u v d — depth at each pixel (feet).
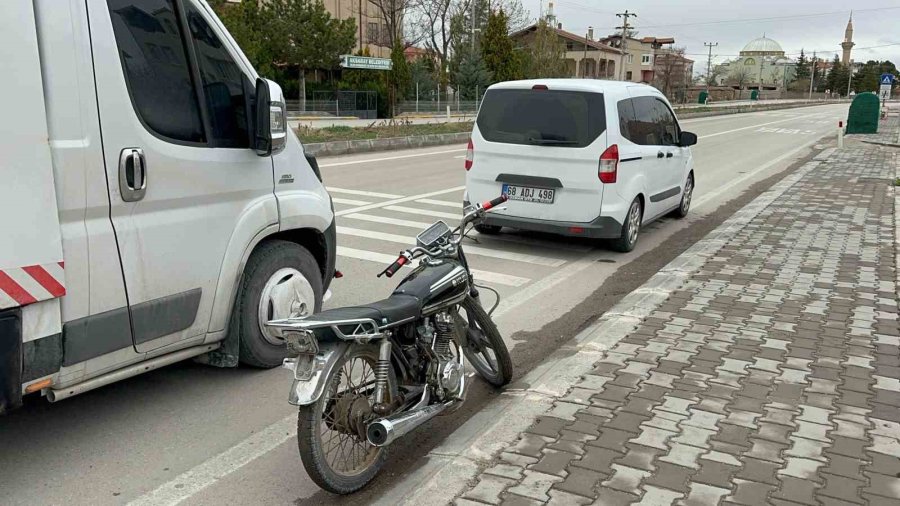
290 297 16.20
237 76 14.70
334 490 11.22
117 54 12.14
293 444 13.42
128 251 12.55
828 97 410.93
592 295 23.32
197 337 14.40
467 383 14.38
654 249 30.17
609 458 11.96
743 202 43.55
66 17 11.27
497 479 11.34
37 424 13.92
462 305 14.35
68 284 11.59
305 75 141.69
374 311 11.36
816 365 16.06
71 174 11.46
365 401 11.55
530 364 17.39
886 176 52.42
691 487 11.11
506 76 166.40
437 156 66.03
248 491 11.83
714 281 22.97
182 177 13.43
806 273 24.02
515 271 26.13
